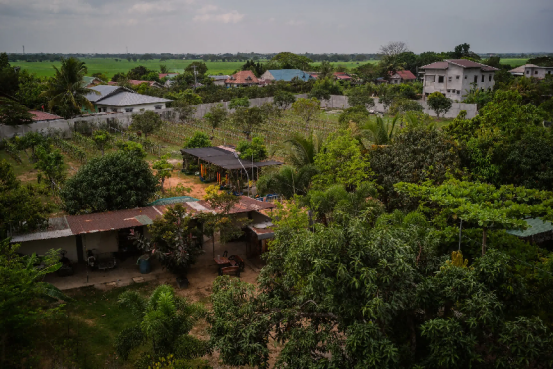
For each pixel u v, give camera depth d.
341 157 23.86
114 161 21.95
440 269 10.58
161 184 30.30
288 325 10.88
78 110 53.53
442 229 16.05
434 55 117.94
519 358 8.60
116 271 19.11
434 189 15.98
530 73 91.62
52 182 29.09
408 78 110.00
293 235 12.45
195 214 19.56
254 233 20.86
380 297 8.82
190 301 16.55
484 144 23.39
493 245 14.71
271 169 33.06
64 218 19.47
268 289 11.87
